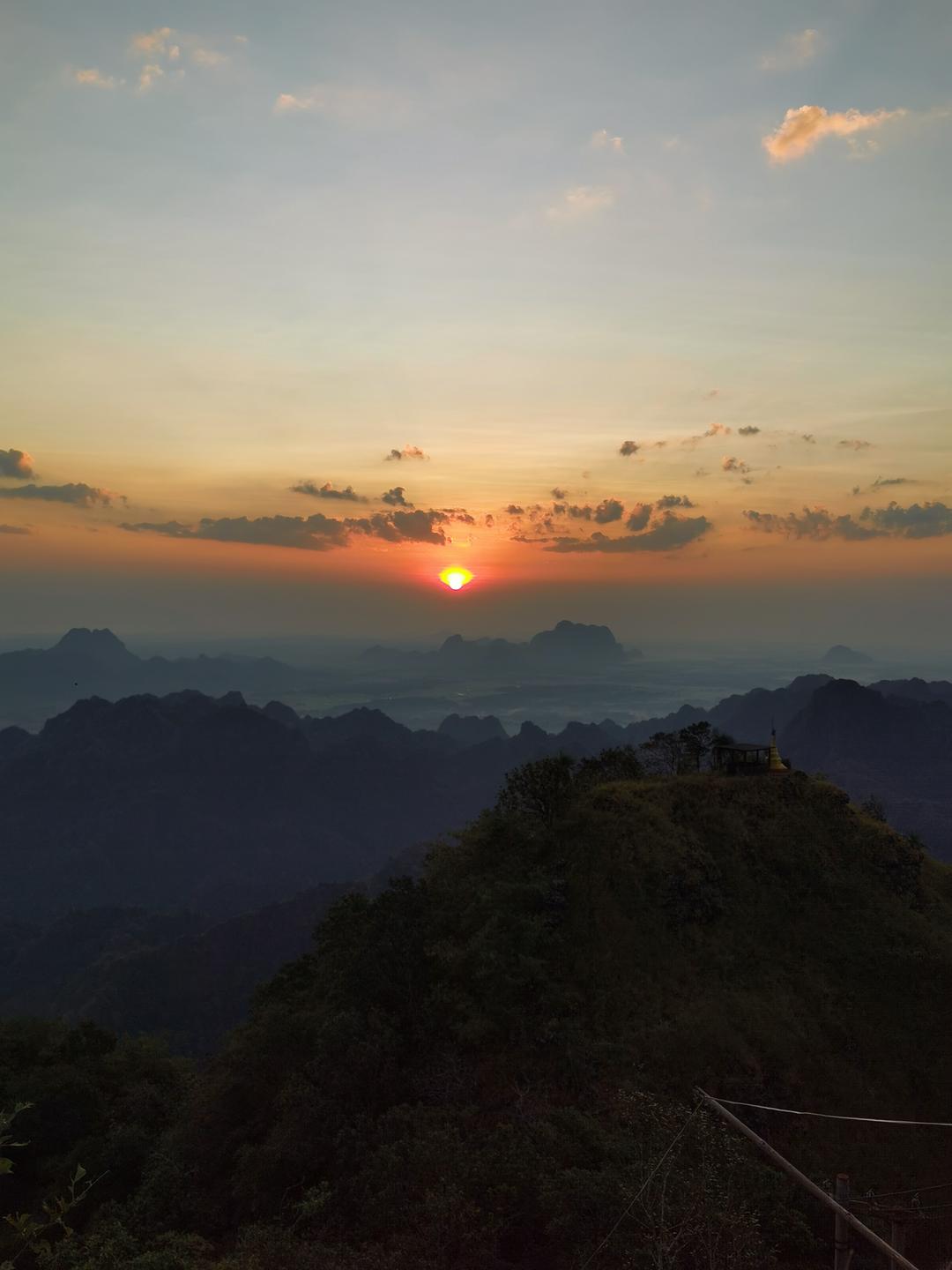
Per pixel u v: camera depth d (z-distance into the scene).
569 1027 27.72
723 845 36.72
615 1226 16.11
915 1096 28.06
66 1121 34.78
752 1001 29.77
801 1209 21.00
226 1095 28.66
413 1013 29.50
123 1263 17.14
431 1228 17.83
